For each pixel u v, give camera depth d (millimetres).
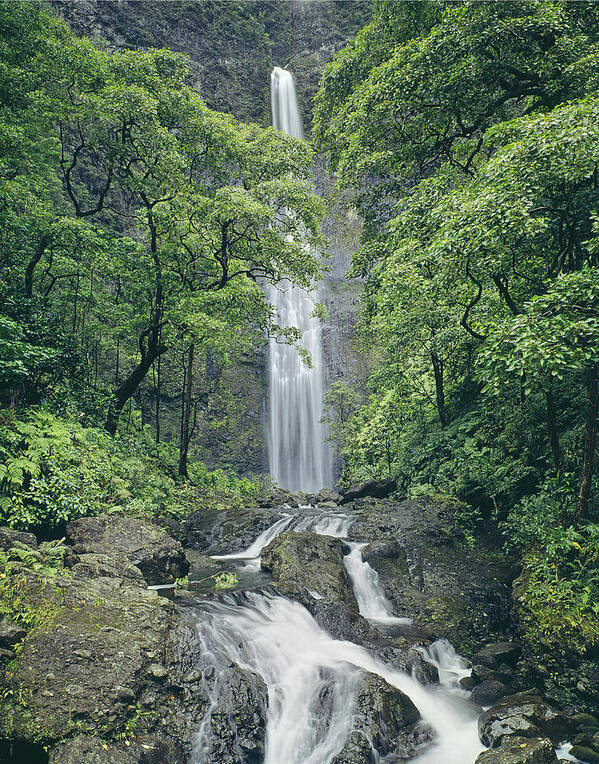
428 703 6230
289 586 8086
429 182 11273
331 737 5348
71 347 12078
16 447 8844
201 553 11750
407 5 15703
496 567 9344
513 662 7129
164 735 4777
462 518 11070
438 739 5586
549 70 11625
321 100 18797
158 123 13234
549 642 6641
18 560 6562
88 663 4832
